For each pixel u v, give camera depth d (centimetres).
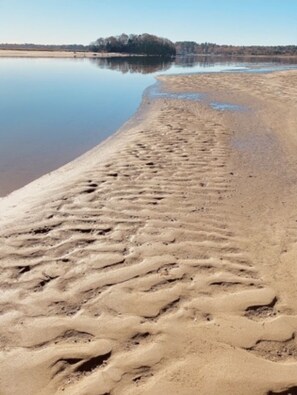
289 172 541
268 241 346
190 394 198
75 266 301
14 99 1330
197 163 575
